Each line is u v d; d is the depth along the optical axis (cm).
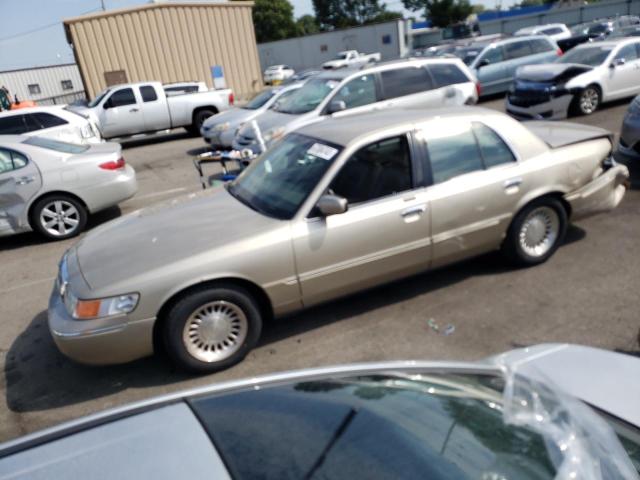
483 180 437
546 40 1650
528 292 450
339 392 172
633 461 169
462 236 438
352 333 412
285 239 369
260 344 407
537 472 138
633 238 543
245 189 442
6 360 421
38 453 135
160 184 1010
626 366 233
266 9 7194
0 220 689
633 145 724
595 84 1177
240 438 137
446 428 155
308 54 4650
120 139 1616
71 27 1909
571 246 536
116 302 335
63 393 370
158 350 374
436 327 410
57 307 358
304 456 133
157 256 354
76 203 718
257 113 1112
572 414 166
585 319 403
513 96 1220
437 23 5794
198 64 2119
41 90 4012
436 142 428
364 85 904
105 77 1986
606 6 4200
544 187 462
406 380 188
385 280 420
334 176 390
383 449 140
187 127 1639
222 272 352
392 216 402
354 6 7294
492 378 197
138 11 1978
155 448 130
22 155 690
